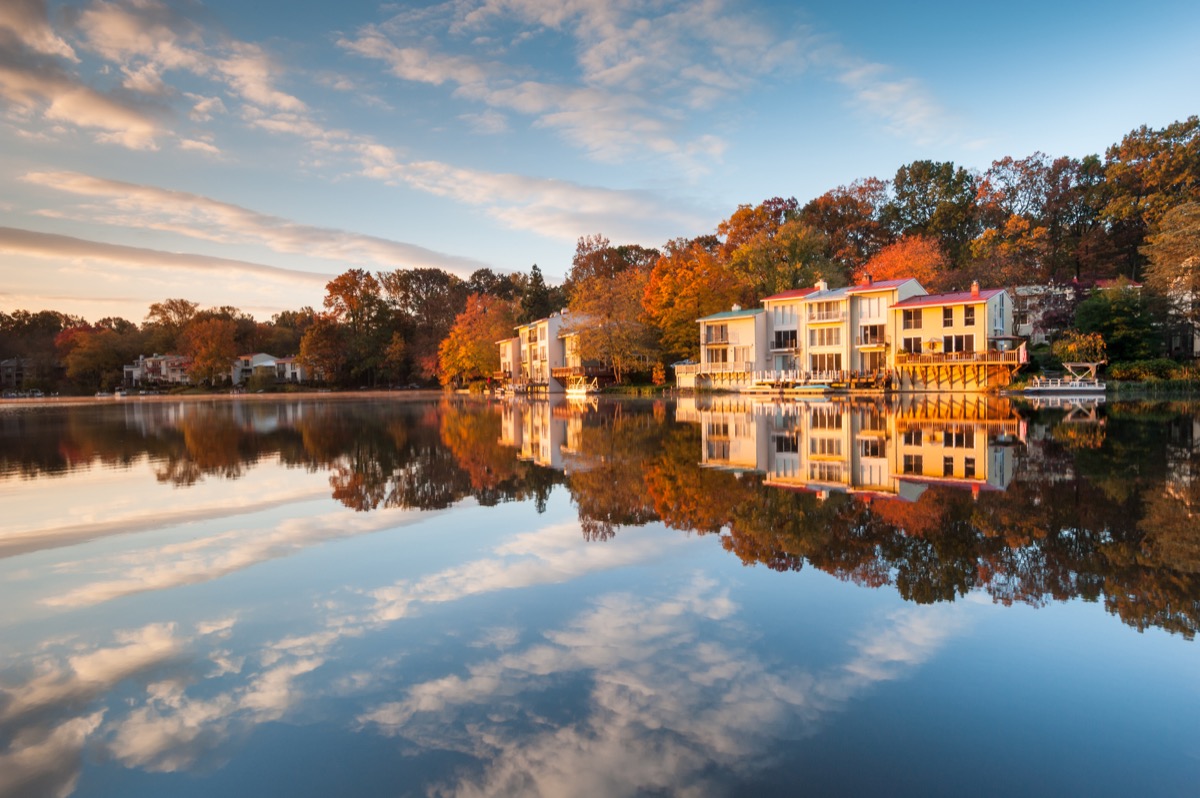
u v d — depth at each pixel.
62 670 5.76
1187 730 4.41
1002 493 12.14
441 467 18.08
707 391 64.88
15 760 4.41
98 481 16.67
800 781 3.96
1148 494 11.71
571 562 8.68
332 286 111.62
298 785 4.07
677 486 14.08
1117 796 3.78
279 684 5.41
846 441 21.36
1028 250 72.81
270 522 11.57
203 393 111.62
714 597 7.15
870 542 9.12
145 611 7.19
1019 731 4.45
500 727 4.68
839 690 5.05
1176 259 49.81
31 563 9.18
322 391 111.25
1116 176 73.19
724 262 79.94
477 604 7.18
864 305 58.84
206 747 4.52
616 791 3.90
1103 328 51.19
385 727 4.72
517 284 126.19
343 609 7.14
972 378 51.78
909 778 3.97
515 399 70.81
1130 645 5.68
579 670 5.52
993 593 7.01
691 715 4.76
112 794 4.03
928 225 87.94
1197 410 31.08
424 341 113.31
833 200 90.00
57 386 124.94
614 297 72.25
